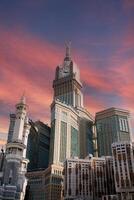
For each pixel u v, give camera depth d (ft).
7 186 613.93
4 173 650.02
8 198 599.16
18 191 633.61
